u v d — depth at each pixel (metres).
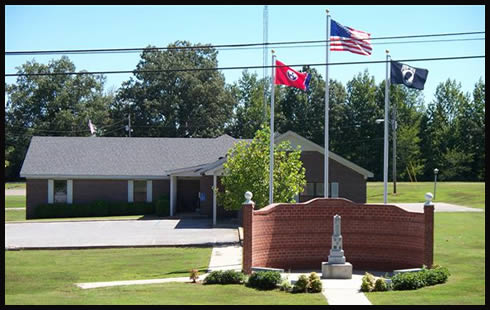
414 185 73.38
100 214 47.88
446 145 87.75
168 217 44.59
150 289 19.58
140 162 50.12
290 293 18.95
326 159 26.20
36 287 20.45
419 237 23.38
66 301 17.41
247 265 22.11
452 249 28.00
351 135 86.75
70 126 90.88
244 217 22.25
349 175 41.62
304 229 24.88
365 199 41.66
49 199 48.53
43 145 50.97
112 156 50.47
